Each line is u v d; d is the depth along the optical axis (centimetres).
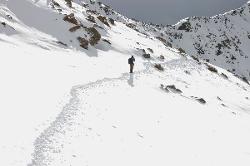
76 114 2341
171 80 4438
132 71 4041
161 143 2356
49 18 4806
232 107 4303
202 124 3108
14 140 1788
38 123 2055
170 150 2298
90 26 5594
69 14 5459
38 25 4519
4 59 3078
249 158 2659
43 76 3005
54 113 2262
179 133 2677
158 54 5972
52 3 5394
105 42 5206
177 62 5806
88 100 2694
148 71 4453
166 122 2795
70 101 2569
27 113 2152
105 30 5866
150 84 3825
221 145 2747
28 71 2997
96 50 4769
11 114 2072
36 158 1678
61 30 4691
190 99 3884
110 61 4494
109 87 3228
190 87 4475
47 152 1761
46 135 1931
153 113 2903
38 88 2661
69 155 1791
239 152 2730
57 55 3938
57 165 1669
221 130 3153
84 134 2078
